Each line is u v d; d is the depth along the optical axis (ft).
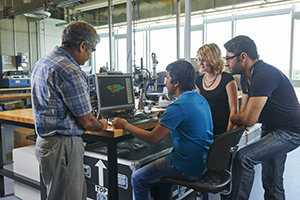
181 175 4.76
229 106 6.55
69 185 4.44
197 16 23.93
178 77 4.87
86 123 4.39
